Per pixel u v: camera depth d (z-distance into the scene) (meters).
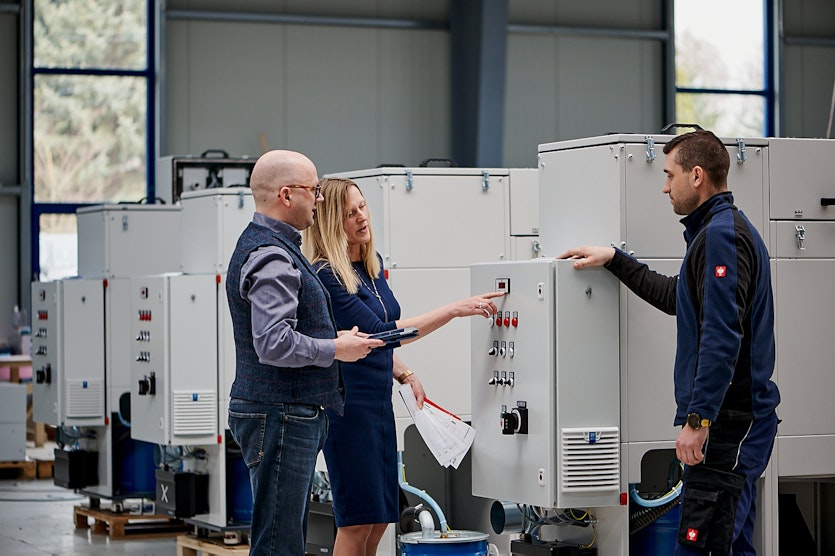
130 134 14.28
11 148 13.70
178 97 13.91
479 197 5.93
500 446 4.50
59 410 8.16
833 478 5.15
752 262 3.76
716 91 15.67
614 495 4.34
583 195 4.50
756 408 3.81
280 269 3.56
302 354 3.51
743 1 15.75
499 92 13.75
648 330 4.40
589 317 4.31
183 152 13.91
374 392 4.30
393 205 5.79
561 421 4.27
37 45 14.02
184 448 7.02
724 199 3.87
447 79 14.59
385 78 14.43
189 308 6.74
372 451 4.29
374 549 4.43
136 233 8.22
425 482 6.18
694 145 3.90
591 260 4.25
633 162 4.39
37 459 11.05
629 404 4.38
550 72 14.98
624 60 15.27
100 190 14.23
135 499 8.72
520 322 4.40
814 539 5.40
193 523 7.05
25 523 8.57
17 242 13.72
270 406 3.61
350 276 4.30
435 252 5.85
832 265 4.77
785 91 15.70
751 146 4.66
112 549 7.50
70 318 8.16
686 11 15.59
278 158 3.72
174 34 13.88
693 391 3.71
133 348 7.18
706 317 3.70
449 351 5.88
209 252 6.76
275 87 14.12
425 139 14.56
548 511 4.56
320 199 3.80
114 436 8.11
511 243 5.99
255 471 3.64
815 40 15.77
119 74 14.19
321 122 14.26
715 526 3.77
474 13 13.77
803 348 4.73
